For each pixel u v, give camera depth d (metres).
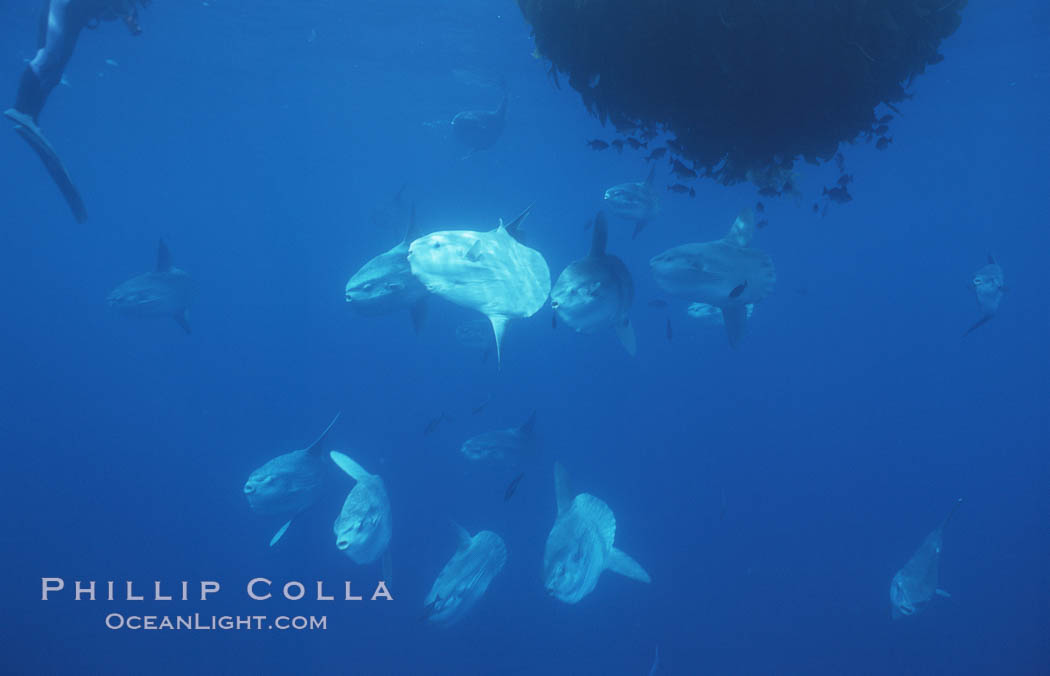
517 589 16.25
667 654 14.33
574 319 4.59
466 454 9.67
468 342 11.30
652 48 4.21
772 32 3.85
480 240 3.96
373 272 6.11
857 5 3.72
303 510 7.20
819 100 4.32
